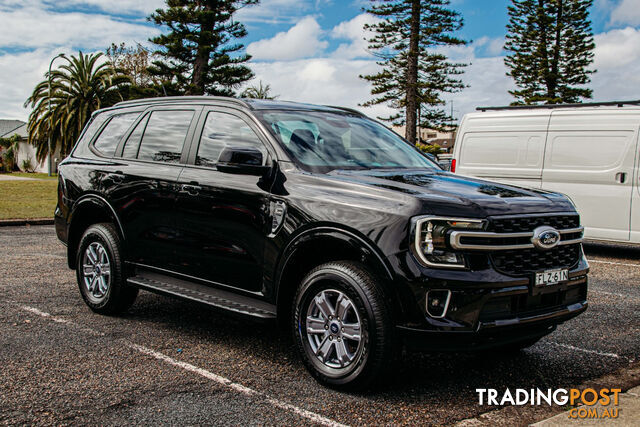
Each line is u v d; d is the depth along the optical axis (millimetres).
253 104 4574
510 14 37406
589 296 6641
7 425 3051
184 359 4160
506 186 4078
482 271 3311
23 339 4520
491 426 3156
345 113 5141
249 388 3635
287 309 3988
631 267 8672
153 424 3096
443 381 3857
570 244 3879
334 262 3602
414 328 3244
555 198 3947
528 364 4242
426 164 4801
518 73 37531
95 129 5832
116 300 5133
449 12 32625
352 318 3576
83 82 44281
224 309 4141
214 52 34562
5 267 7504
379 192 3568
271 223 3928
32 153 59344
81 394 3479
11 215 13508
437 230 3283
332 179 3820
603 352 4547
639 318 5648
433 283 3225
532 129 10266
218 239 4266
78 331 4777
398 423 3168
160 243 4730
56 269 7426
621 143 9352
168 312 5492
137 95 35688
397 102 34688
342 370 3549
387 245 3336
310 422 3158
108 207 5184
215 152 4527
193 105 4941
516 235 3449
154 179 4789
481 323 3277
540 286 3535
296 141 4262
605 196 9461
